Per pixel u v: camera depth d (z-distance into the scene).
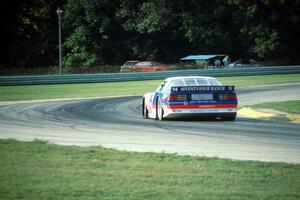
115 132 22.91
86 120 28.58
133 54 109.44
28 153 16.03
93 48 109.06
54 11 113.62
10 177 12.46
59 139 20.78
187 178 12.44
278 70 78.69
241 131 22.67
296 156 16.11
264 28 96.75
